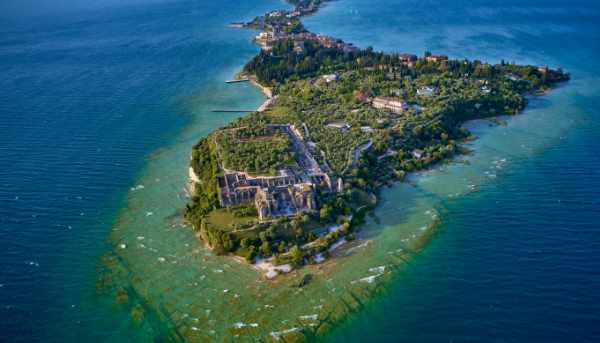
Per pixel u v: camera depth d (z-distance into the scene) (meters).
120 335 189.88
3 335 189.75
